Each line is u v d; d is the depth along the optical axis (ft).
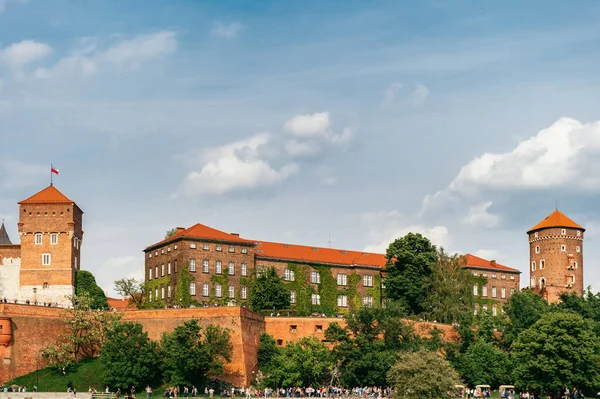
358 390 493.36
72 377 489.26
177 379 474.90
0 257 579.48
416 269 625.41
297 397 475.72
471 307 612.29
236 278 595.88
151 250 615.57
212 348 487.20
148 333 519.60
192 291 579.48
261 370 510.17
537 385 500.33
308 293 620.49
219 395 481.05
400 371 460.14
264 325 540.52
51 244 578.25
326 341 529.86
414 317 563.89
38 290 572.92
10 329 495.41
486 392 517.55
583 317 602.85
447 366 463.42
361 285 638.53
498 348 571.69
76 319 513.45
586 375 501.15
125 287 625.41
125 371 472.85
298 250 642.22
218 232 607.37
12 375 491.72
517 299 596.29
